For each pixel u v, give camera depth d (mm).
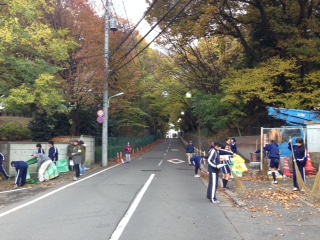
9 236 6812
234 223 7836
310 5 22703
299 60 21656
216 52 34531
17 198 11484
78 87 23672
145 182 15188
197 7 22781
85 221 8039
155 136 76312
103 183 14875
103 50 25250
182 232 7098
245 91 22016
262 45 26578
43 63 16547
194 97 34781
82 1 23812
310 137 17172
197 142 39344
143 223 7836
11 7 14484
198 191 12688
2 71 15719
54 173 16547
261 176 15773
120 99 29875
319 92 19922
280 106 21406
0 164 16484
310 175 15750
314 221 7809
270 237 6699
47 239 6602
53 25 23078
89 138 25594
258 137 25906
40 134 28859
